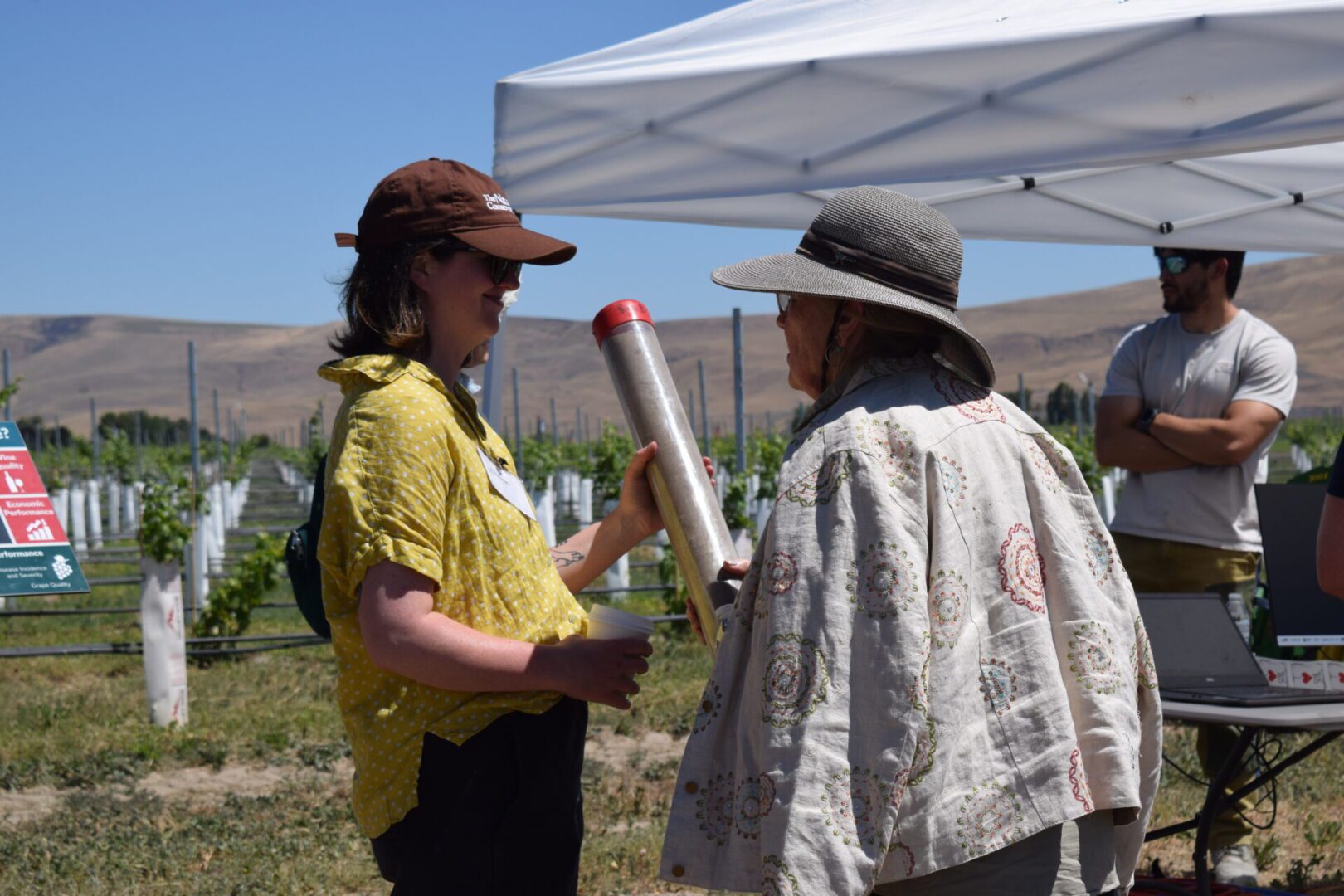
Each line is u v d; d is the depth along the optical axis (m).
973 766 1.85
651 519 2.61
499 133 4.00
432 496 2.05
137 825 5.97
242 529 23.88
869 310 2.04
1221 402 4.55
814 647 1.82
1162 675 3.64
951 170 3.47
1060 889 1.89
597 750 7.43
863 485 1.87
